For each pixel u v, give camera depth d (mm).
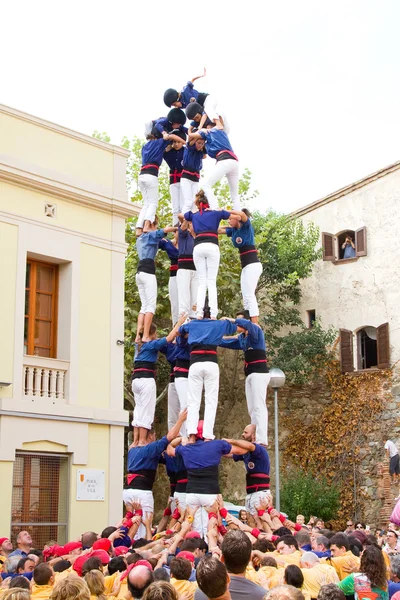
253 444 11547
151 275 12844
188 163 12578
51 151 18172
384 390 24203
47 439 17078
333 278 26156
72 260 18250
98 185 18984
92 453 18000
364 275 25422
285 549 8906
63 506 17312
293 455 25625
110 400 18531
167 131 13148
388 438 23875
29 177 17422
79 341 18125
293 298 26828
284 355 25531
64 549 11289
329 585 5887
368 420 24344
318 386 25734
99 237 18938
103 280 18891
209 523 10438
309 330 26031
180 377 12188
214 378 11180
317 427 25359
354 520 23906
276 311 26328
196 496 10617
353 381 24844
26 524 16594
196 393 11180
